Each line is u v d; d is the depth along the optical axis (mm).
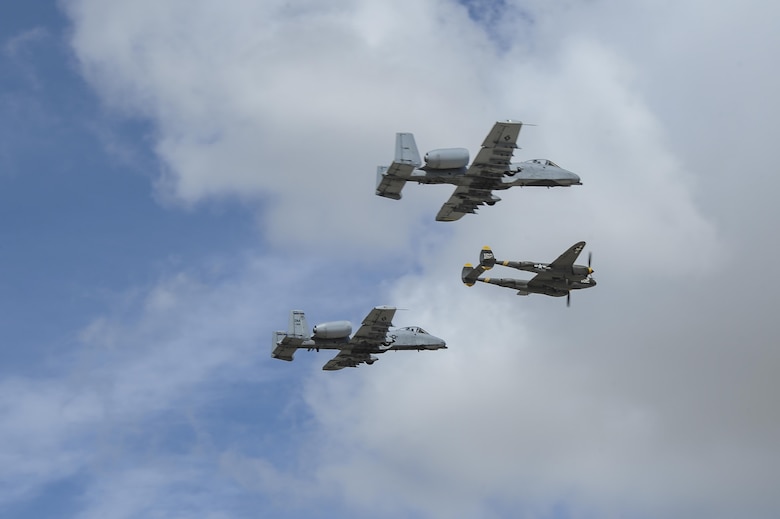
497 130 126438
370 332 142000
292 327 143875
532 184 138000
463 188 133375
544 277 141375
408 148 129375
